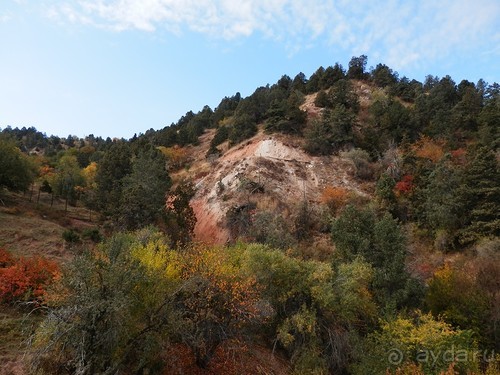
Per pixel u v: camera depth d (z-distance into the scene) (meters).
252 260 19.09
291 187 45.22
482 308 20.95
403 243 26.77
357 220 27.34
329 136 55.44
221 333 15.05
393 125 60.00
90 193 44.53
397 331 18.11
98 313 10.47
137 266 12.44
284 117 60.25
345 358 17.80
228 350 15.98
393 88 82.12
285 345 17.44
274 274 19.09
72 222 35.53
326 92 79.06
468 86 76.94
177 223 33.22
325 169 50.94
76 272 11.16
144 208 31.28
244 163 47.84
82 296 10.63
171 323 12.59
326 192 43.69
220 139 69.50
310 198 43.69
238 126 65.44
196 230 39.75
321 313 18.97
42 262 17.31
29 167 40.53
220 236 36.88
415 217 40.69
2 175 36.22
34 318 14.78
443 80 79.38
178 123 102.81
